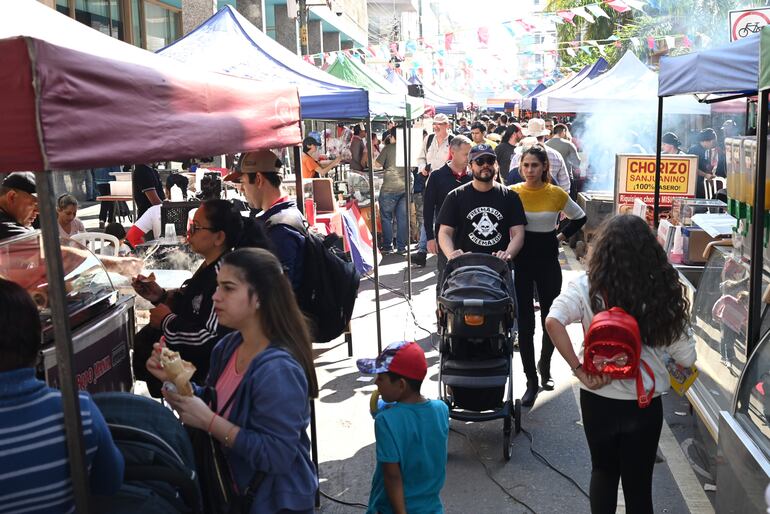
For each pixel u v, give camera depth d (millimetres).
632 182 11328
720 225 7051
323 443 6133
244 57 7125
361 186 15250
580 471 5555
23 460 2455
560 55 34625
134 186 12227
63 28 3414
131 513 2730
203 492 3062
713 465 5488
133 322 5051
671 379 4078
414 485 3662
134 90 2875
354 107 6934
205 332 4129
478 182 6613
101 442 2586
